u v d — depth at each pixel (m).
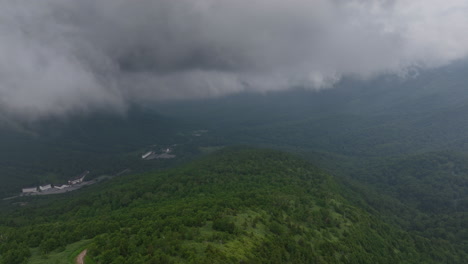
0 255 108.62
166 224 118.38
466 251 199.25
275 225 137.38
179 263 85.31
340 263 133.12
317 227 158.38
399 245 181.25
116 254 93.00
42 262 98.75
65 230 130.12
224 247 101.31
